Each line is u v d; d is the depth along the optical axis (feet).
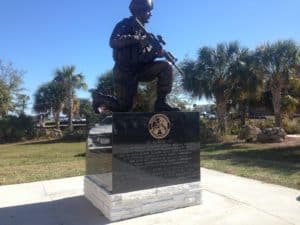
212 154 44.91
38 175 29.68
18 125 102.47
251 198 20.13
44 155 54.85
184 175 18.70
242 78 69.41
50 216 17.95
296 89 76.84
